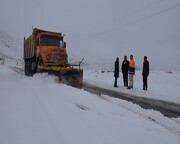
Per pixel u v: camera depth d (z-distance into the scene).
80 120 5.27
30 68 18.70
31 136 4.12
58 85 11.66
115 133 4.59
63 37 16.16
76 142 3.95
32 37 17.17
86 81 18.59
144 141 4.30
